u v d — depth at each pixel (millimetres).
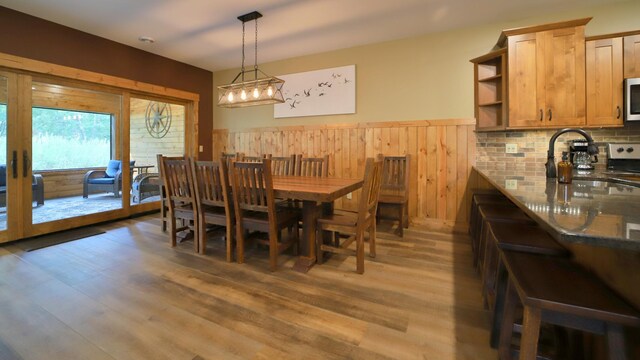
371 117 3936
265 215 2607
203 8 2959
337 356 1417
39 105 3309
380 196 3500
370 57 3908
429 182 3639
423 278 2236
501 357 1259
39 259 2613
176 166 2785
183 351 1447
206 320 1704
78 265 2477
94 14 3088
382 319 1715
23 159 3152
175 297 1960
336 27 3387
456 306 1850
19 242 3074
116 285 2125
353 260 2596
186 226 3150
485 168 3365
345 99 4078
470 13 3059
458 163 3494
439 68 3543
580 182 1929
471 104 3418
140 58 4133
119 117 4016
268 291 2043
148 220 4023
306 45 3945
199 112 5031
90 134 3865
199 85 5016
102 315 1749
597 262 1110
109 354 1426
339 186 2451
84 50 3543
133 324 1663
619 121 2596
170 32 3547
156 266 2463
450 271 2361
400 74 3746
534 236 1495
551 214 966
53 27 3275
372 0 2799
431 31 3504
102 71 3717
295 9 2973
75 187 3783
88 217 3693
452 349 1460
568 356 1322
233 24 3316
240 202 2459
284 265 2490
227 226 2561
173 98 4680
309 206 2426
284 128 4555
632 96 2514
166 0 2811
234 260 2596
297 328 1632
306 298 1950
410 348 1469
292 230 3273
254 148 4852
